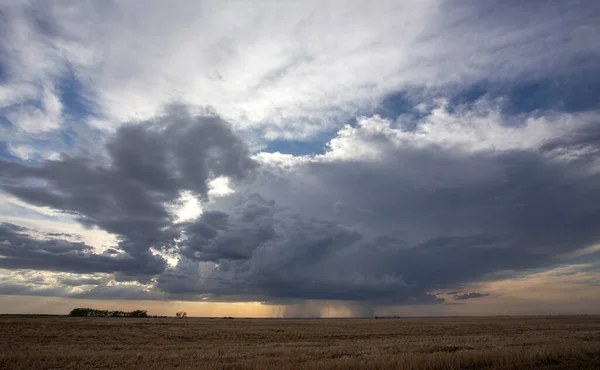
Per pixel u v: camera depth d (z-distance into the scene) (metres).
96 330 54.66
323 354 23.94
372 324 87.56
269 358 22.06
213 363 19.61
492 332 51.72
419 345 29.84
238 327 69.50
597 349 20.83
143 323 76.75
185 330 57.94
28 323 63.62
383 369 16.08
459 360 17.06
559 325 70.50
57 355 23.78
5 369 19.62
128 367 19.44
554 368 16.16
